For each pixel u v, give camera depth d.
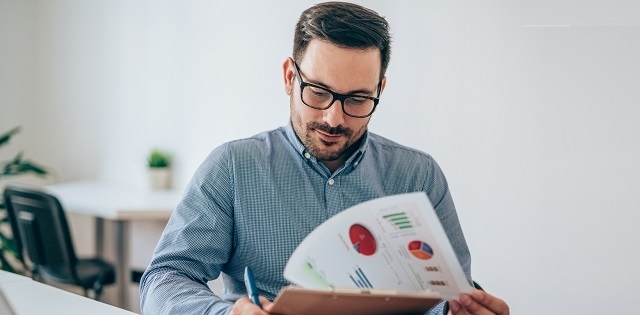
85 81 4.43
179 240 1.64
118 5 4.22
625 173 2.47
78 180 4.53
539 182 2.69
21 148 4.61
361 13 1.55
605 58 2.50
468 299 1.31
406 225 1.28
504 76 2.76
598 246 2.55
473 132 2.86
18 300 1.77
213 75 3.81
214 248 1.66
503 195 2.79
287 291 1.18
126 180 4.28
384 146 1.82
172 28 3.98
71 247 3.23
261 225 1.69
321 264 1.29
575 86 2.57
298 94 1.59
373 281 1.32
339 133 1.58
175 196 3.85
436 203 1.81
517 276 2.77
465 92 2.87
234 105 3.72
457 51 2.88
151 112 4.12
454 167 2.93
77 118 4.50
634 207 2.46
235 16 3.68
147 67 4.12
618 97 2.47
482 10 2.80
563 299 2.65
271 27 3.52
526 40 2.69
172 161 4.05
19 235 3.41
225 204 1.68
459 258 1.82
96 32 4.35
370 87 1.55
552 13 2.62
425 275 1.32
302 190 1.70
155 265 1.62
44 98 4.65
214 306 1.43
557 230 2.65
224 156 1.71
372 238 1.30
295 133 1.70
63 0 4.49
